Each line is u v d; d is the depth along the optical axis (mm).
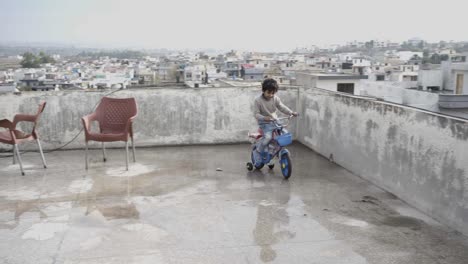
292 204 3910
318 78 15680
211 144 6688
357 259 2797
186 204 3889
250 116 6723
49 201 3953
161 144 6562
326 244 3033
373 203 3951
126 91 6344
